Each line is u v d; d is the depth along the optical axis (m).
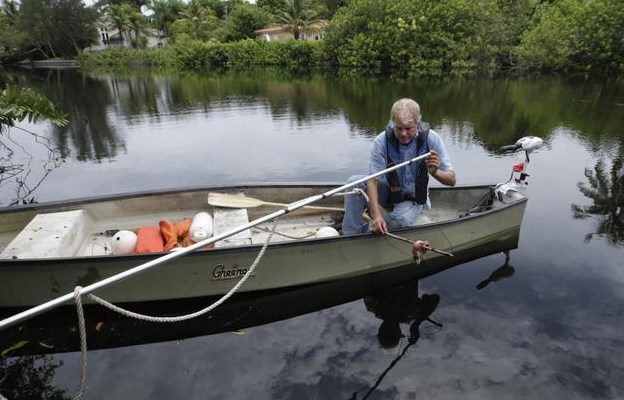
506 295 3.24
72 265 2.80
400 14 23.50
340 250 3.21
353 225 3.43
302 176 6.54
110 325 2.98
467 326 2.91
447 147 7.94
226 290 3.12
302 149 8.05
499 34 21.22
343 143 8.42
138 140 9.11
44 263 2.76
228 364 2.62
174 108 13.40
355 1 26.64
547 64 20.75
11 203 5.72
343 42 26.53
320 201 4.21
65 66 39.22
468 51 21.53
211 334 2.90
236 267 3.04
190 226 3.64
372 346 2.75
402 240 3.28
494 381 2.43
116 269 2.85
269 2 46.94
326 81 20.97
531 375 2.47
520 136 8.66
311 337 2.85
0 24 43.56
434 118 10.73
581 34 19.56
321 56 28.19
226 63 34.38
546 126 9.51
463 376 2.48
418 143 3.19
